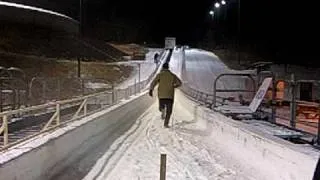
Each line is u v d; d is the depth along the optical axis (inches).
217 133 477.1
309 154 249.9
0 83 644.7
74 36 2746.1
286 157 277.1
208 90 1664.6
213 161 362.6
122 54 2878.9
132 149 415.5
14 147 266.2
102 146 424.5
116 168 335.6
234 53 3235.7
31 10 2381.9
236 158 366.0
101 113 506.9
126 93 897.5
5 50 2001.7
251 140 348.2
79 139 384.2
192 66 2413.9
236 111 576.4
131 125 603.8
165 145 439.5
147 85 1572.3
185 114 780.6
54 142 306.3
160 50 3304.6
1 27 2258.9
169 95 579.5
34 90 751.7
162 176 204.4
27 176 251.3
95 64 2170.3
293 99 442.9
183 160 366.3
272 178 289.6
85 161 352.8
